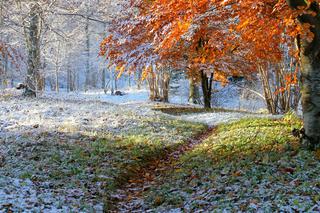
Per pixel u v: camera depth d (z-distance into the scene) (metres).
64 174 9.07
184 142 14.05
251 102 39.09
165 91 34.75
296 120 14.34
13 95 23.81
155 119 17.84
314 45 8.77
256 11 9.41
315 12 8.37
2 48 23.02
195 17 9.71
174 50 16.84
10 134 12.67
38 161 9.94
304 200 6.12
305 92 9.20
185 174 9.18
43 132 13.05
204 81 26.72
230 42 11.93
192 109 26.08
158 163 11.41
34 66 23.83
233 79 36.62
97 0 22.20
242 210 6.12
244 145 11.01
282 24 9.68
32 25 22.73
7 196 6.86
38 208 6.56
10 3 18.80
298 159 8.44
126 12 12.02
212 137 13.98
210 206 6.65
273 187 6.98
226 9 9.71
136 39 11.98
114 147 11.96
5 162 9.71
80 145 11.83
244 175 7.98
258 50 12.09
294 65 19.28
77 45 43.91
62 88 66.00
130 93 45.66
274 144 10.31
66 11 22.59
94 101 26.53
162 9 9.31
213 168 9.19
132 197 8.30
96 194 8.07
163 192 8.02
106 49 12.66
